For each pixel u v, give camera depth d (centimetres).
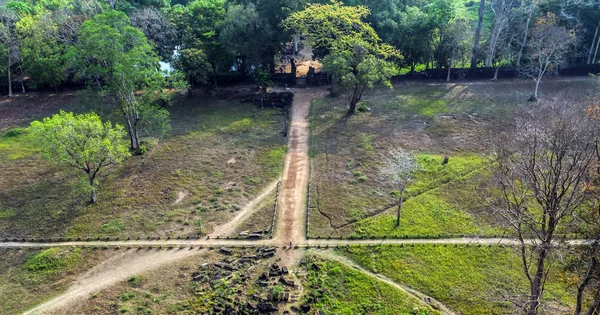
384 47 7581
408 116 7194
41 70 8088
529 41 8269
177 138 6819
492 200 4869
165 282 4159
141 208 5228
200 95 8369
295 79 8812
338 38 7419
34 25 7838
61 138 4875
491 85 8256
